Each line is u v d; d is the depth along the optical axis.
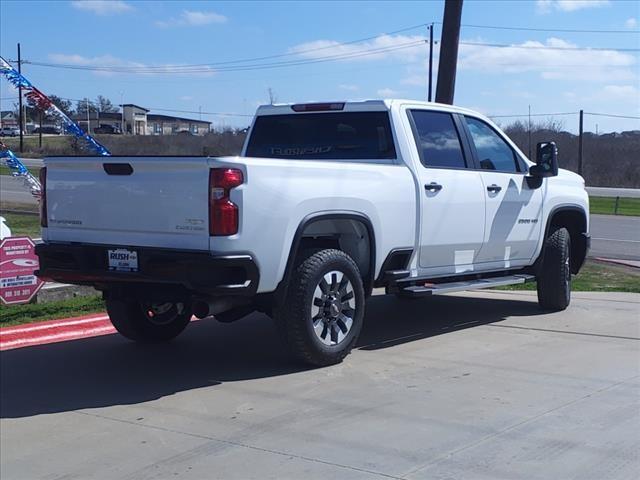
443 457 4.45
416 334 7.79
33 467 4.54
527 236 8.41
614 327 8.05
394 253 6.88
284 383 6.03
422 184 7.07
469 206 7.57
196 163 5.52
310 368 6.42
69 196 6.23
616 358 6.71
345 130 7.52
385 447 4.63
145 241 5.83
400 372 6.29
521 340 7.45
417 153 7.18
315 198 6.05
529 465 4.32
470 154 7.79
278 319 6.13
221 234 5.49
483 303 9.62
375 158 7.25
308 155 7.70
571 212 9.18
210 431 5.02
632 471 4.23
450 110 7.76
